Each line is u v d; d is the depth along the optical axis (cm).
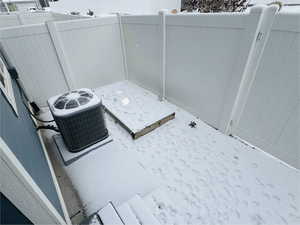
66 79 308
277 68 147
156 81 307
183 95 265
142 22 270
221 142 209
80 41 298
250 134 196
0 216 59
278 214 138
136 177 173
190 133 228
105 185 165
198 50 209
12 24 424
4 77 155
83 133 187
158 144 213
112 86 365
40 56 269
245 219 137
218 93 208
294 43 130
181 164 185
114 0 711
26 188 70
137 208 142
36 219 81
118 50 353
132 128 224
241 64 168
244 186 160
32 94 286
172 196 156
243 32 156
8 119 88
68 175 175
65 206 140
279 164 176
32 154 110
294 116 149
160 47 258
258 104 173
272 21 136
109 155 198
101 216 137
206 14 179
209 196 154
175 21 218
